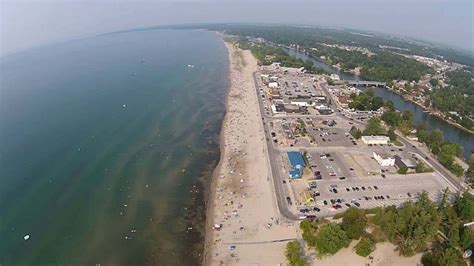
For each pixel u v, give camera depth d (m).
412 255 134.12
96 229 150.88
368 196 172.25
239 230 149.00
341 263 130.00
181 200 172.75
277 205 164.38
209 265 131.25
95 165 198.88
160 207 167.12
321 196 171.25
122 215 160.25
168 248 141.50
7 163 195.75
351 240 141.12
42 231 148.12
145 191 178.88
